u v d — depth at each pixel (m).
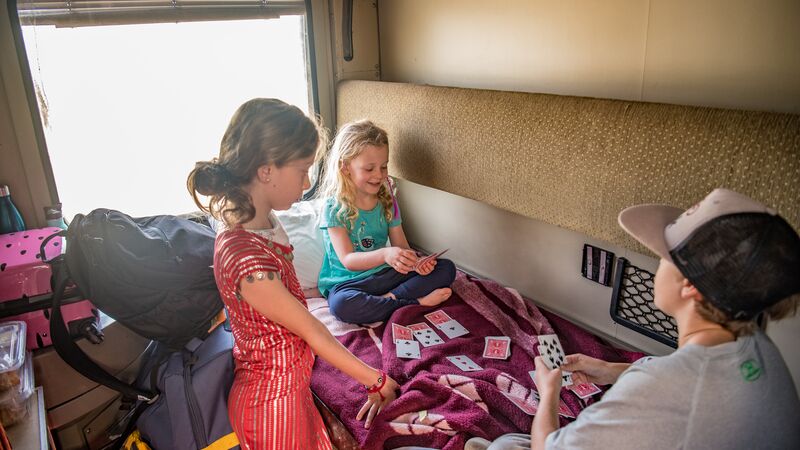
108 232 1.81
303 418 1.58
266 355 1.52
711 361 0.86
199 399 1.72
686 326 0.94
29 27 2.07
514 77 2.25
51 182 2.25
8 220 2.15
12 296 1.87
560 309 2.26
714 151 1.47
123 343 2.04
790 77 1.45
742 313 0.85
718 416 0.85
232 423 1.62
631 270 1.92
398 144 2.52
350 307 2.21
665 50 1.71
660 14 1.69
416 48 2.74
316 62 2.83
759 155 1.39
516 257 2.40
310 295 2.53
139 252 1.83
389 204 2.48
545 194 1.93
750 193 1.42
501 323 2.17
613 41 1.85
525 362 1.94
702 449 0.85
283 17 2.67
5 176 2.17
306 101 2.90
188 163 2.59
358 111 2.72
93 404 2.07
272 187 1.45
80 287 1.78
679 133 1.54
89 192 2.37
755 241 0.82
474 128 2.12
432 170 2.38
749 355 0.86
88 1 2.15
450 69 2.56
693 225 0.90
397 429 1.60
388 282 2.34
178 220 2.13
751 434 0.85
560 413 1.66
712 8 1.57
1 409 1.59
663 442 0.87
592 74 1.94
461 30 2.44
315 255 2.61
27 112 2.13
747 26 1.51
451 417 1.61
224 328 1.98
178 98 2.48
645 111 1.62
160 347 1.96
